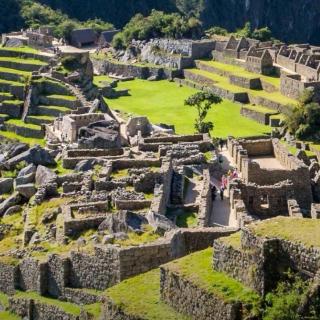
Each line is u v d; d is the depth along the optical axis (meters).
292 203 76.19
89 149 89.19
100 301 46.84
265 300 37.97
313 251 37.34
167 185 73.94
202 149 92.75
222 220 72.19
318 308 36.59
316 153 160.25
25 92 186.25
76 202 69.31
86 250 54.12
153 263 51.25
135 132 119.44
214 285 39.53
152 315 40.72
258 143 93.31
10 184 81.00
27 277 58.94
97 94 197.12
